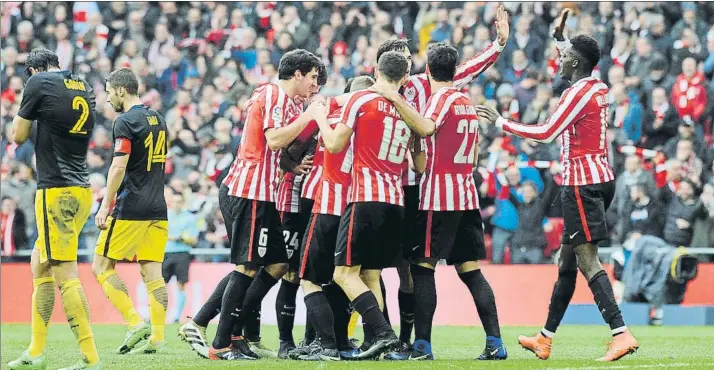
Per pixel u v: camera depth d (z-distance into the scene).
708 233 49.53
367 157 25.28
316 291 26.81
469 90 55.28
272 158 26.98
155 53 64.69
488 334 26.89
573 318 48.69
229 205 28.00
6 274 54.06
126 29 66.31
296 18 63.19
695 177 50.25
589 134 26.67
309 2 63.78
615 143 52.66
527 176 50.84
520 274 49.06
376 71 27.00
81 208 24.84
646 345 35.00
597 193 26.64
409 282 27.92
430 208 26.25
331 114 27.28
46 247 24.08
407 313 27.95
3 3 68.62
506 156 51.06
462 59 57.91
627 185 49.75
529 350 30.02
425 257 26.31
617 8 57.66
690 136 51.41
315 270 26.27
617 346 26.25
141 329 30.84
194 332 28.75
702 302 48.12
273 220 27.05
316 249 26.16
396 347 25.27
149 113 31.23
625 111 52.84
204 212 54.72
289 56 26.86
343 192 26.11
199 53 63.59
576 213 26.73
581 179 26.70
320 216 26.22
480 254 26.91
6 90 66.25
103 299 52.53
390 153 25.36
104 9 68.12
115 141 30.33
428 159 26.34
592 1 58.94
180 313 51.22
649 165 51.00
